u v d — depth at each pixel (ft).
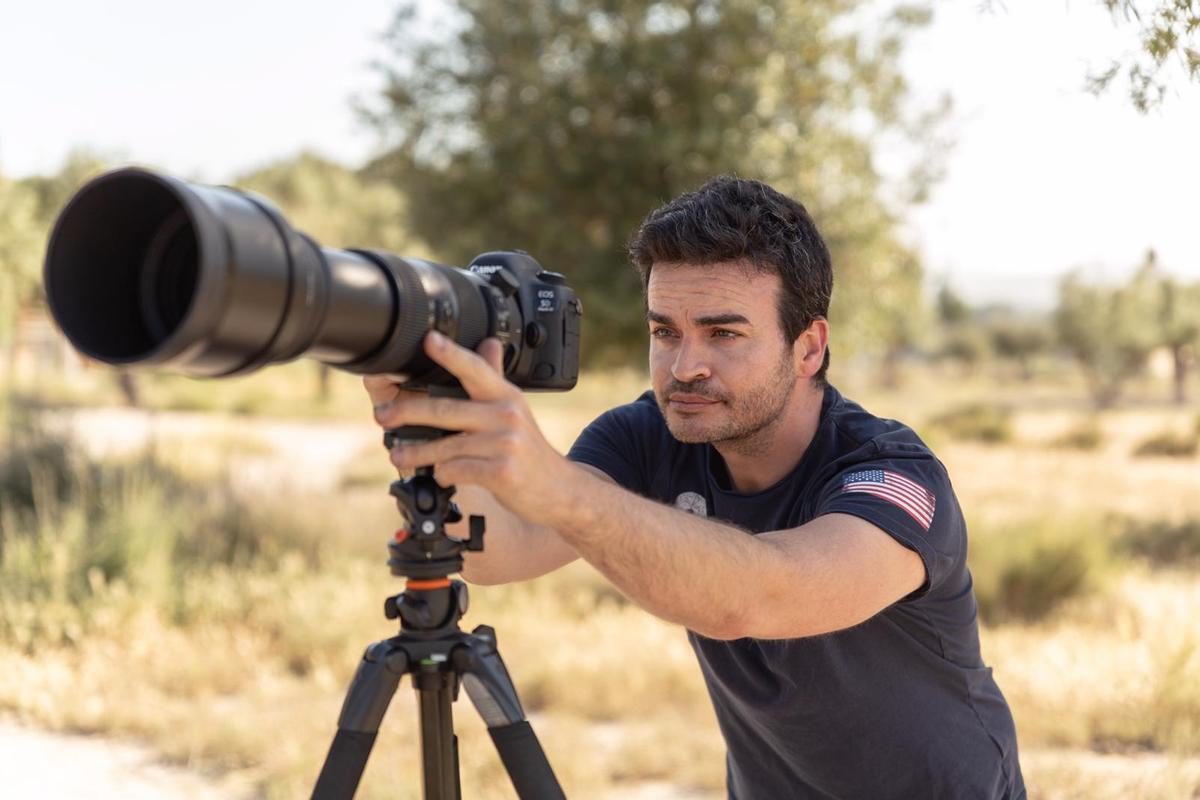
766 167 30.58
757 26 31.89
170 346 3.39
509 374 5.28
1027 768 12.87
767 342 5.77
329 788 4.68
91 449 30.01
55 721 15.10
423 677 5.01
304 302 3.77
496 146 34.27
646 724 14.90
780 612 4.73
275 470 43.01
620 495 4.30
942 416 70.44
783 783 6.82
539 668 16.44
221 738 14.10
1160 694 14.60
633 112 33.73
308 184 84.58
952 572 5.65
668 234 5.73
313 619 18.20
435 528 4.82
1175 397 130.00
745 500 6.38
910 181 32.71
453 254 35.45
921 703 6.09
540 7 34.19
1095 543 22.61
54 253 3.58
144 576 19.79
